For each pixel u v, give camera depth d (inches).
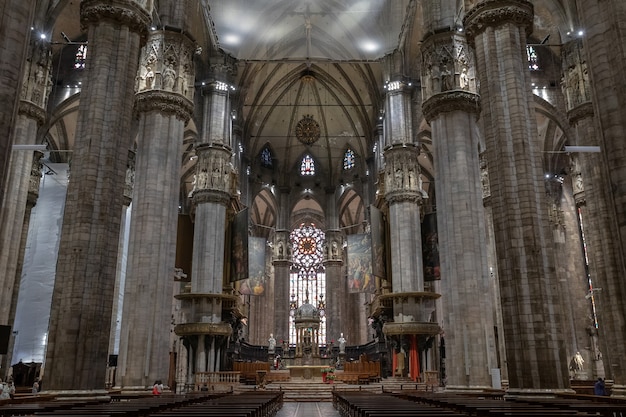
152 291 950.4
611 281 865.5
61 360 594.6
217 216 1423.5
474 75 1044.5
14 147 523.8
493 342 912.9
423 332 1315.2
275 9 1622.8
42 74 980.6
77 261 622.5
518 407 415.2
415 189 1437.0
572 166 1347.2
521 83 689.0
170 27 1080.8
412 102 1496.1
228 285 1475.1
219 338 1375.5
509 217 648.4
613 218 387.9
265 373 1451.8
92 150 660.1
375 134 1775.3
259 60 1518.2
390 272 1473.9
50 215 1280.8
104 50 697.6
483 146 1379.2
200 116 1471.5
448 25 1063.0
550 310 616.7
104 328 633.0
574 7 996.6
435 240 1428.4
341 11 1624.0
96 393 600.4
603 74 399.2
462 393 808.9
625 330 839.1
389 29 1536.7
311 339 1766.7
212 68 1493.6
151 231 975.0
